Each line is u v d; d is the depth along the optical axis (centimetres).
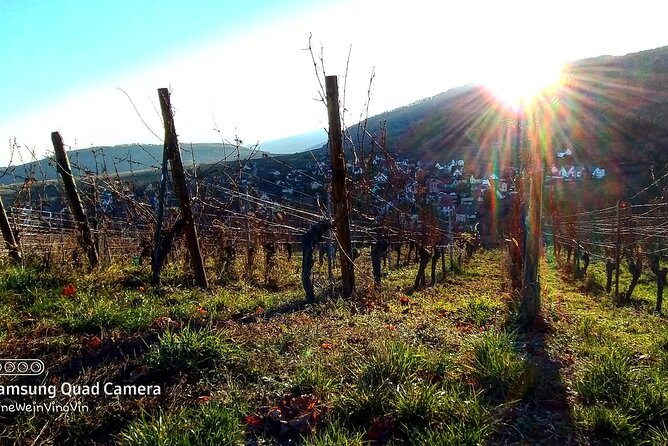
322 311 633
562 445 347
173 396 391
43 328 512
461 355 461
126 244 1122
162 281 781
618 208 1157
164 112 758
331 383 404
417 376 418
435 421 354
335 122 723
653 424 367
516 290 697
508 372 414
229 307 648
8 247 809
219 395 393
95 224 1031
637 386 399
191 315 561
